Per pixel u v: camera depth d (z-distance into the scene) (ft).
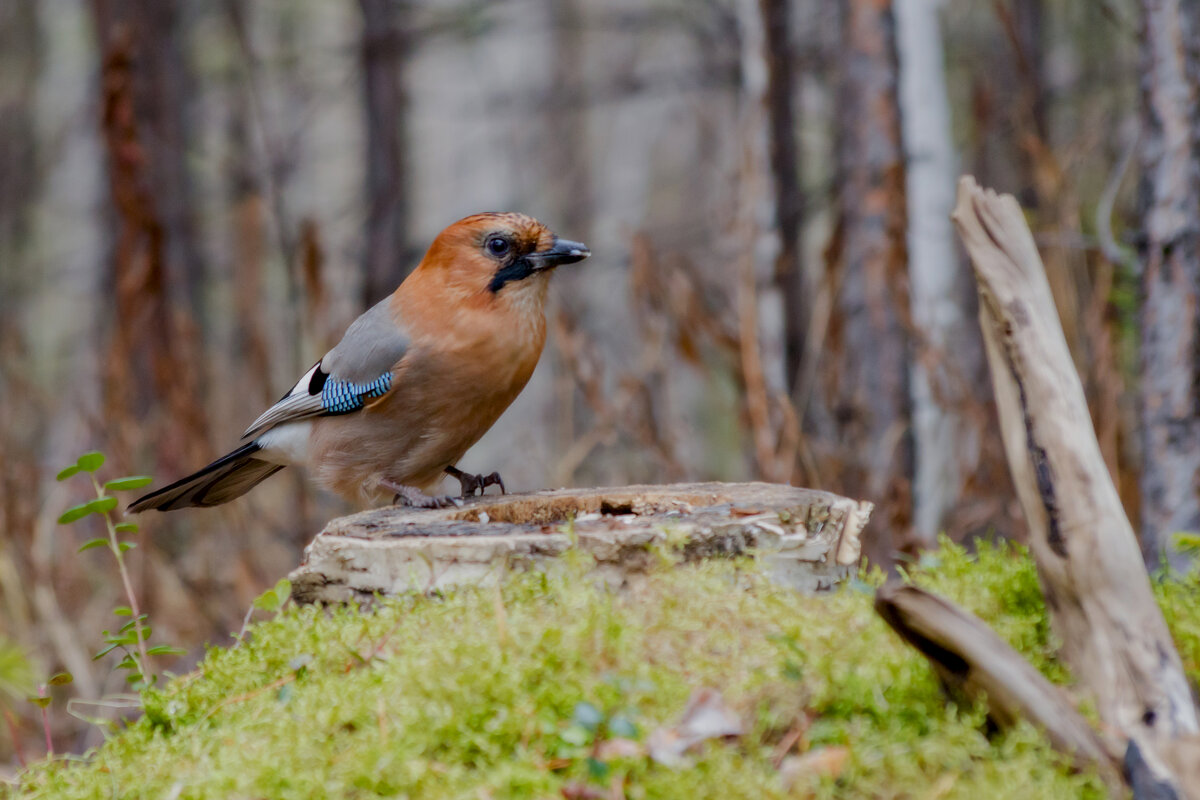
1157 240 28.99
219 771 14.33
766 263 45.34
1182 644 15.40
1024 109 45.03
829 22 56.34
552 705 14.05
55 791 15.96
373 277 58.08
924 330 40.14
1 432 42.83
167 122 60.64
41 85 106.01
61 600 40.29
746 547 17.71
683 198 96.73
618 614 15.47
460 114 78.23
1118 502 14.32
